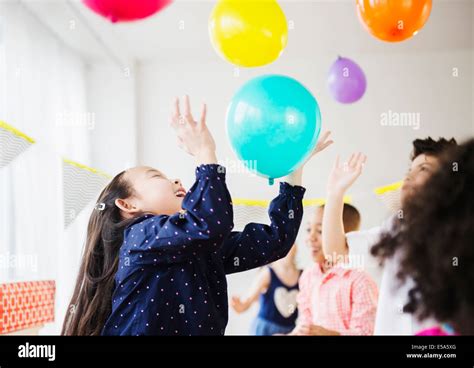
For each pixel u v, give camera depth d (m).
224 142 4.11
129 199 1.27
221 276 1.13
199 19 3.56
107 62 4.07
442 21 3.74
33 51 3.23
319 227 2.62
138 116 4.16
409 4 1.67
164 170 4.12
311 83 4.12
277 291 3.32
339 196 1.93
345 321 2.16
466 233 0.47
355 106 4.08
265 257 1.19
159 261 1.05
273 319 3.29
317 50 4.05
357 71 2.95
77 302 1.26
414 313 0.50
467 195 0.47
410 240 0.49
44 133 3.28
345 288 2.16
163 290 1.06
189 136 1.10
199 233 1.00
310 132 1.25
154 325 1.05
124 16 2.06
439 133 4.05
